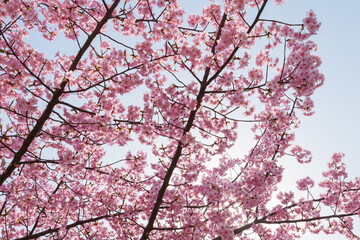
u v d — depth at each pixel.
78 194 8.20
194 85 6.60
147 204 7.34
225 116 6.65
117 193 8.12
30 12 5.75
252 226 7.46
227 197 6.66
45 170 7.76
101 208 7.80
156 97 6.57
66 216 7.74
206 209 6.68
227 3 5.98
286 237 8.37
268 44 6.86
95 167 7.84
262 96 6.95
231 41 5.84
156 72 7.52
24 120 6.54
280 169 6.31
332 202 7.88
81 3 6.77
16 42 6.10
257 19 6.10
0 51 5.54
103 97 6.77
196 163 7.51
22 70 6.01
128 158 7.80
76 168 7.12
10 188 7.64
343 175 8.38
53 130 6.78
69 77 5.79
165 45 6.42
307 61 5.78
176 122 7.22
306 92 5.97
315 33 5.91
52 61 6.96
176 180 7.84
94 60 7.55
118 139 7.28
